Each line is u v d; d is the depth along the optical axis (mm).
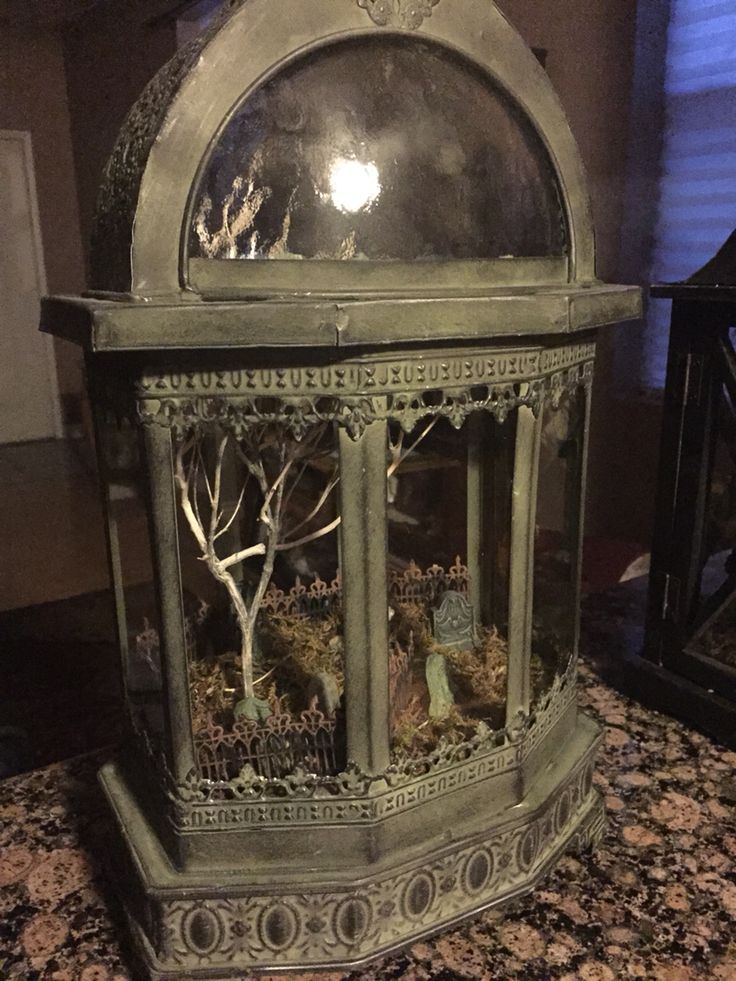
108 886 1078
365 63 832
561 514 1139
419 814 924
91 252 868
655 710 1447
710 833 1159
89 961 959
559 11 1776
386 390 784
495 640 1194
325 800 881
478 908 979
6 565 2152
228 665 1116
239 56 761
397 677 1018
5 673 1689
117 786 1054
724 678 1332
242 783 877
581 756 1086
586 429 1036
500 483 1220
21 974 941
